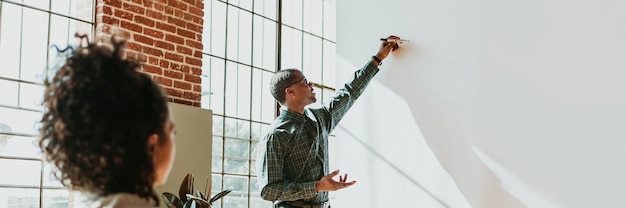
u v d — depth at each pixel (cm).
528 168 324
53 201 497
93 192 106
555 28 321
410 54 364
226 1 650
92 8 530
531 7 328
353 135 383
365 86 369
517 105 329
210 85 623
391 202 366
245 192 649
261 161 349
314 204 360
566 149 314
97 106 104
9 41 481
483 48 341
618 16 303
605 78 305
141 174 107
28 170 485
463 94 345
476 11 345
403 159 363
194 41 600
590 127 308
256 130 670
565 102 316
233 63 651
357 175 380
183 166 562
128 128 105
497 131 334
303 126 360
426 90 358
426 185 354
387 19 375
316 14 767
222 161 627
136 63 112
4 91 476
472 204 338
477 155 339
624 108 299
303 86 362
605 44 306
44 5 504
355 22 389
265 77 688
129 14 543
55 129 106
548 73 321
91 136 104
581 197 309
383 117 372
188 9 598
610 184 301
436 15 357
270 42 698
